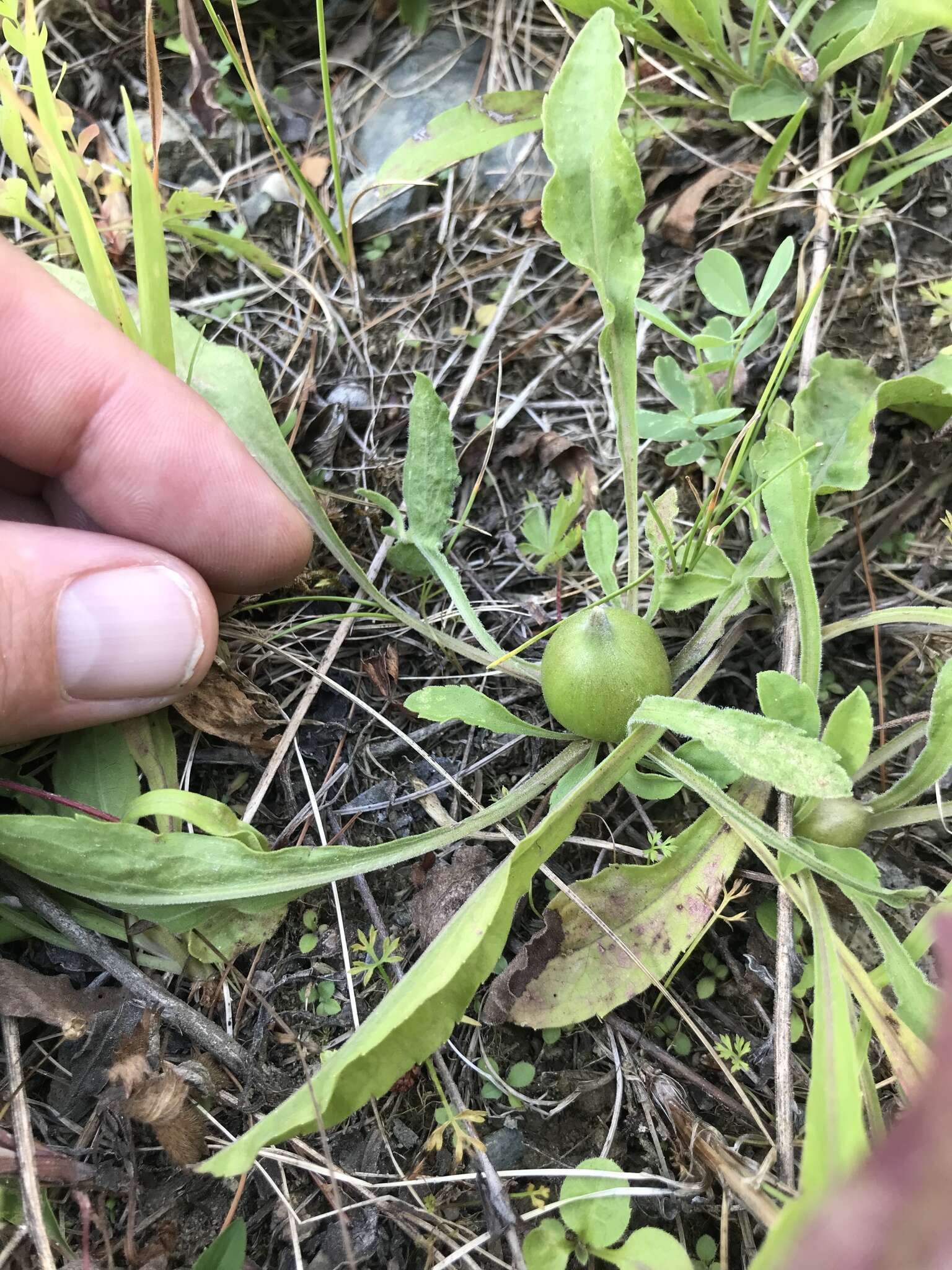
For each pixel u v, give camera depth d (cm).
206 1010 11
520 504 14
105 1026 10
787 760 9
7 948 11
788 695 10
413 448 12
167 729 12
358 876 12
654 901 11
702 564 12
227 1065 11
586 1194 10
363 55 16
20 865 10
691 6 13
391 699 13
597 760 12
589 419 14
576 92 12
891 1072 11
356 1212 10
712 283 13
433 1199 10
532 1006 10
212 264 15
